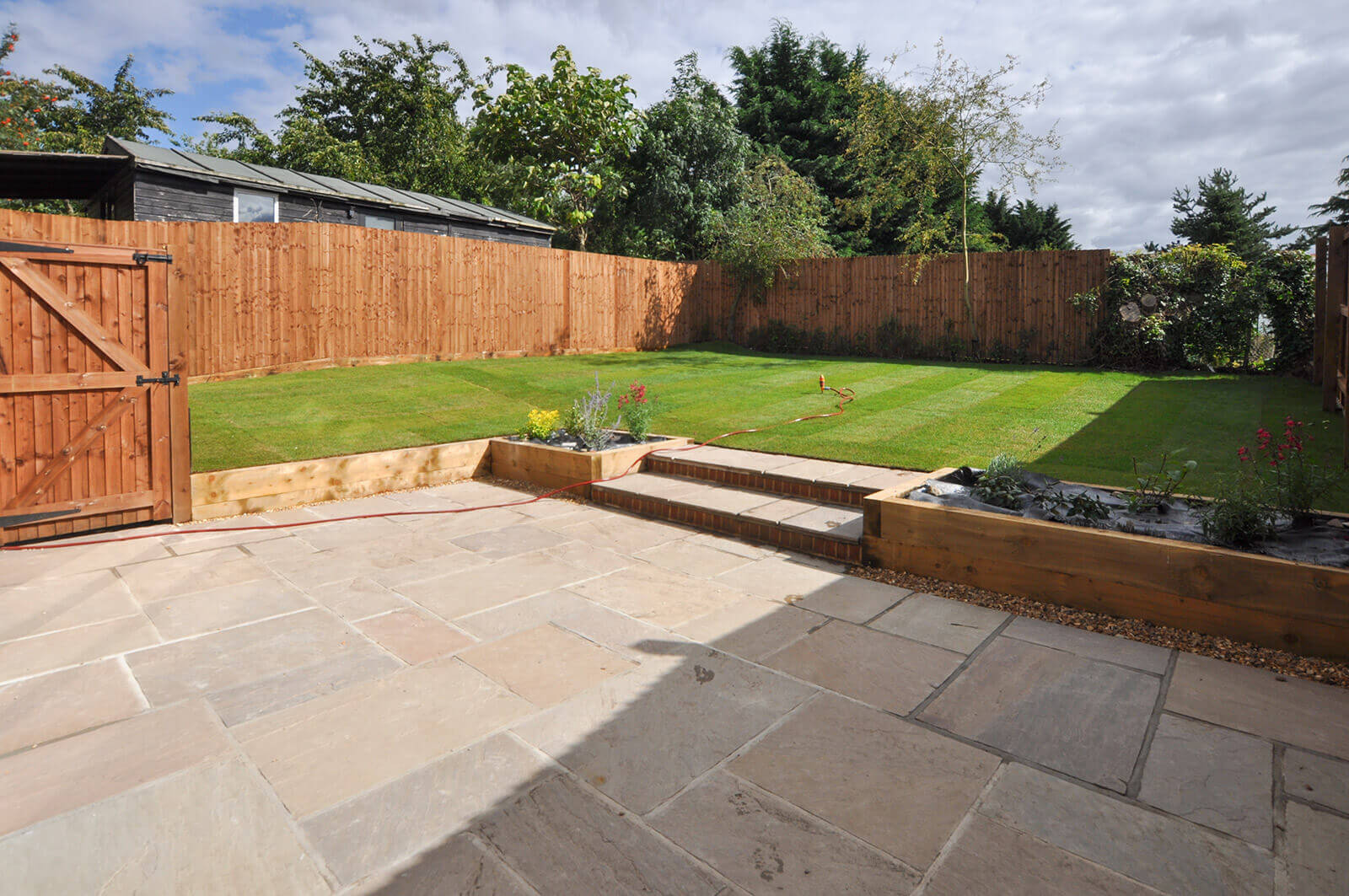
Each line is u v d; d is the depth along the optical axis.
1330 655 3.01
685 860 1.90
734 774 2.30
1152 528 3.64
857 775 2.29
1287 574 3.08
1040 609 3.71
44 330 4.86
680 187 20.98
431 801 2.16
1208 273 11.47
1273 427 6.89
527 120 18.55
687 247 22.31
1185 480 5.16
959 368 12.05
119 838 1.98
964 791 2.21
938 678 2.98
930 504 4.22
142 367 5.25
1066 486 4.52
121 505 5.24
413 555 4.75
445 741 2.50
